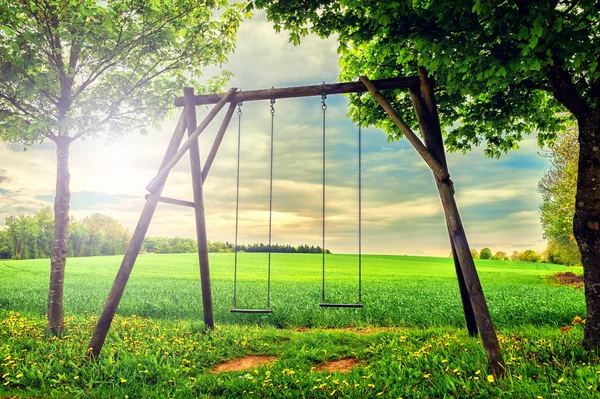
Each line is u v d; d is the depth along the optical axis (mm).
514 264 53469
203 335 8250
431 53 6027
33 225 53844
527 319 10773
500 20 5250
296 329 10508
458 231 5988
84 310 12438
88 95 8344
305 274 30469
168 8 8383
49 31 7551
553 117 8531
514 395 4516
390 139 9414
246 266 38688
